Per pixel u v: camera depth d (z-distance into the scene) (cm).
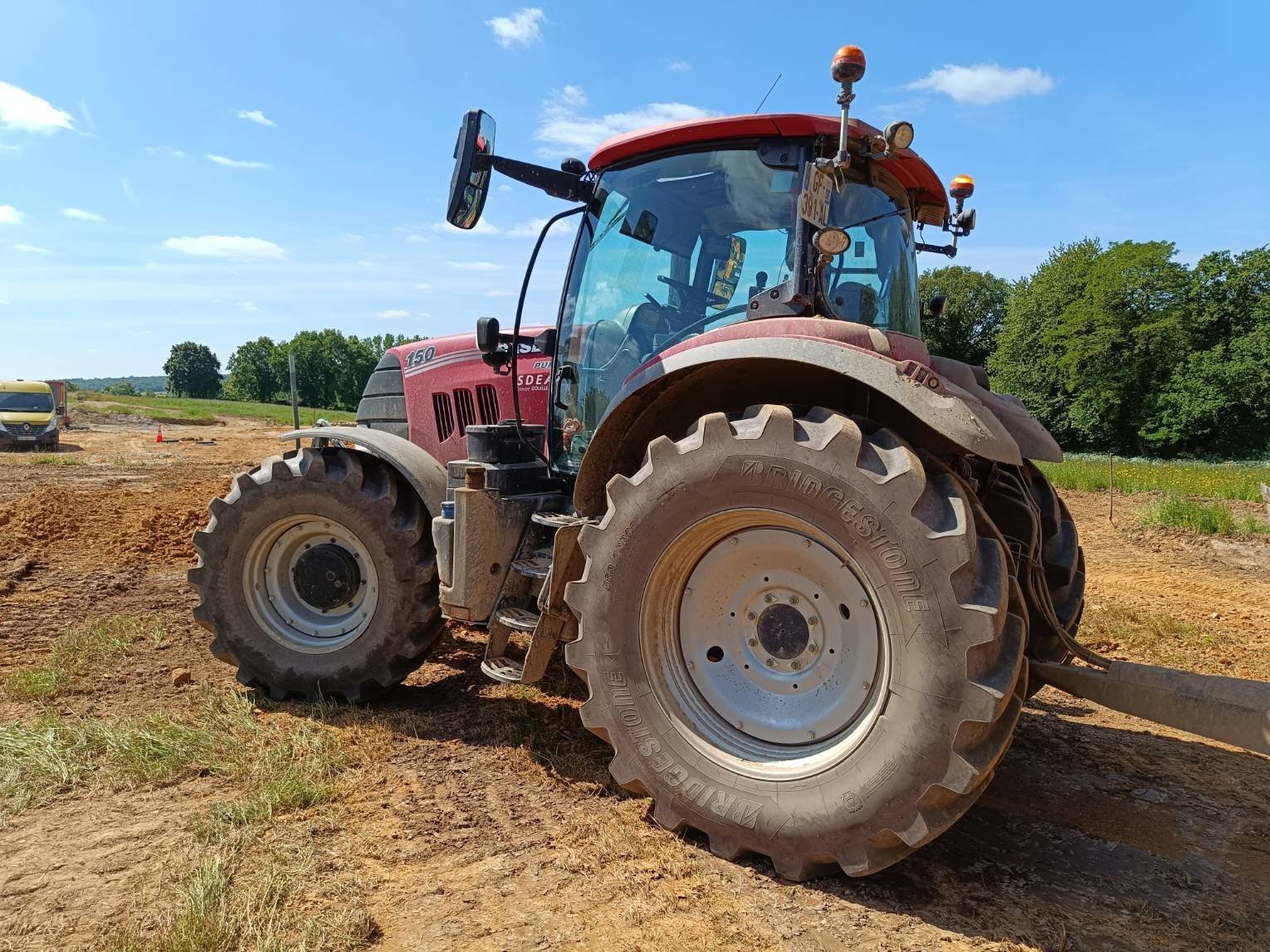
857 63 267
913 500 239
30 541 805
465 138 356
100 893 243
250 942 222
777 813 256
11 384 2209
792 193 322
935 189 400
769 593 279
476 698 409
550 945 225
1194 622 607
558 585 320
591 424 381
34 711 378
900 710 239
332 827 284
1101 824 307
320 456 389
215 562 396
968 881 265
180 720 364
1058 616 388
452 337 502
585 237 383
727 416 287
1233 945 235
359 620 398
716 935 231
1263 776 351
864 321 353
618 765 286
